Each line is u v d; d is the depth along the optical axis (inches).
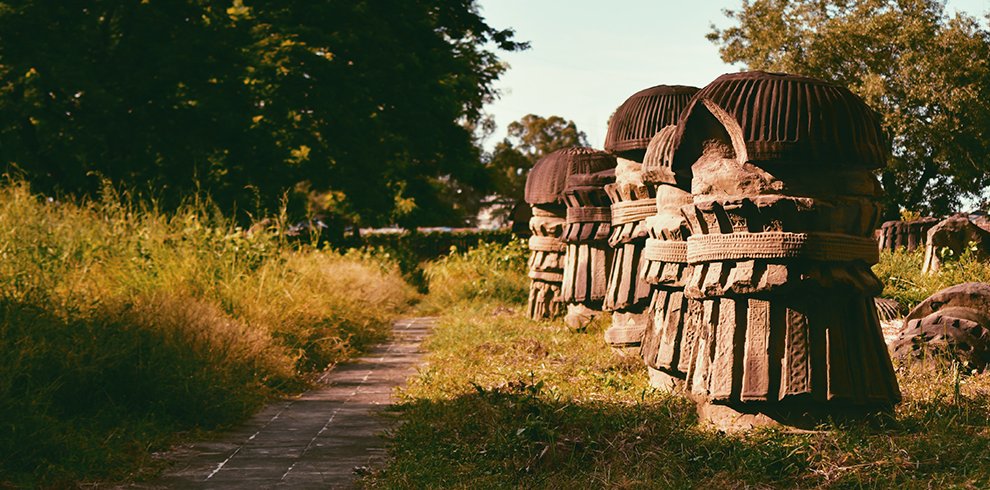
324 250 749.3
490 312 619.5
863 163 222.8
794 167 223.1
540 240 545.6
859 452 195.9
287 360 365.4
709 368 232.2
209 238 474.3
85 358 274.7
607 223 458.6
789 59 1501.0
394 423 278.8
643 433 217.0
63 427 235.6
